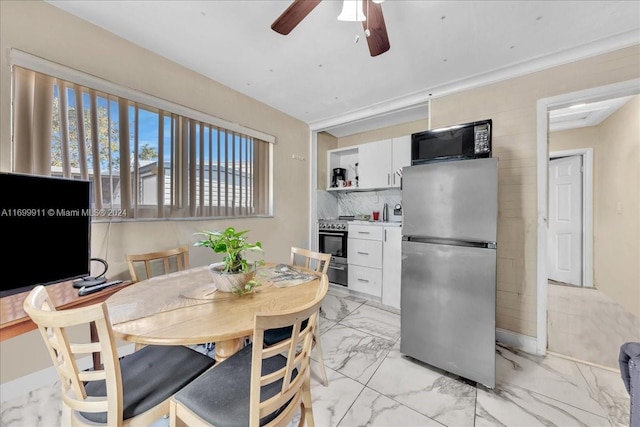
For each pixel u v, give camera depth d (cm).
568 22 164
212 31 179
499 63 211
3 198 127
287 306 119
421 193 188
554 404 149
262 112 300
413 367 185
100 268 177
